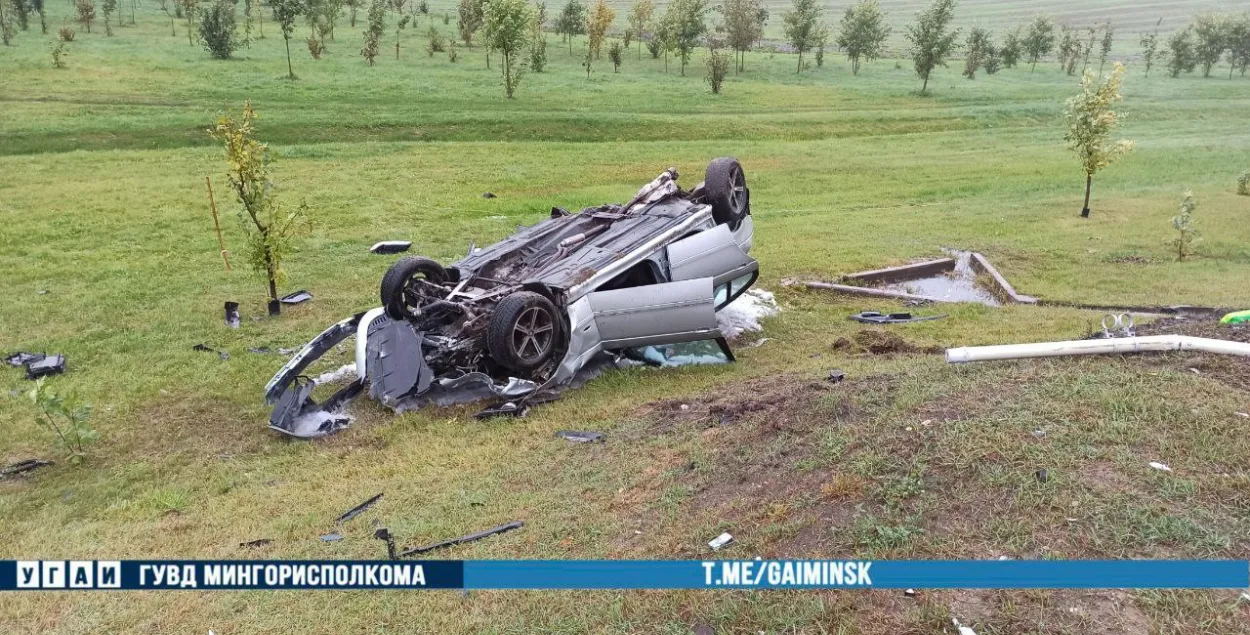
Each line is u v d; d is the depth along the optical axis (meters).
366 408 10.04
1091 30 79.25
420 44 60.41
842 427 6.68
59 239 17.97
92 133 28.34
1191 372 7.23
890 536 5.16
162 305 14.08
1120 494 5.21
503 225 20.12
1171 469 5.49
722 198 12.33
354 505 7.60
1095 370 7.30
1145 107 44.81
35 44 47.66
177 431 9.66
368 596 5.89
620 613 5.14
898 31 101.31
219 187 22.83
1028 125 41.38
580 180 26.08
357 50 55.31
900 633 4.42
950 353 7.87
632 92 46.00
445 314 10.77
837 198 24.47
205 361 11.66
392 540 6.66
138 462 8.95
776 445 6.80
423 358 9.91
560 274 10.62
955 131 39.00
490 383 9.72
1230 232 19.23
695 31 56.16
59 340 12.47
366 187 23.73
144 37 55.16
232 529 7.28
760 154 31.38
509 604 5.53
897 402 6.94
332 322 13.33
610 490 7.03
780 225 20.67
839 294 14.89
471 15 60.06
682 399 9.23
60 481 8.59
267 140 29.73
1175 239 18.42
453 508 7.20
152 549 6.98
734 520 5.88
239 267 16.38
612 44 61.50
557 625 5.15
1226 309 12.84
